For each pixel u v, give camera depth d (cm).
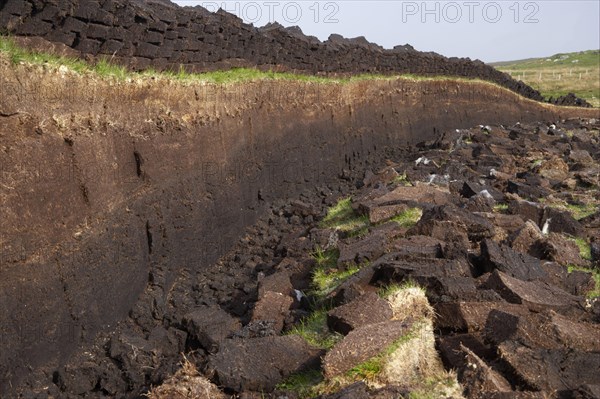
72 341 690
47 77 677
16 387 598
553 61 10850
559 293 687
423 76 2716
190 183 1027
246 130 1298
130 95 867
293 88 1569
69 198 698
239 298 929
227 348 605
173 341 740
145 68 942
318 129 1728
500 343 545
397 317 635
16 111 616
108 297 766
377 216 1052
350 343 566
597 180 1441
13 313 594
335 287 796
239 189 1248
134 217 849
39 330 632
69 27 759
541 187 1375
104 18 802
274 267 1035
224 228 1162
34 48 698
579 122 3322
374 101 2202
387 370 546
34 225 631
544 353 525
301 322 725
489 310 621
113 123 817
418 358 564
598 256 871
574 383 508
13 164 606
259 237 1252
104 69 816
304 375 586
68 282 680
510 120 3562
